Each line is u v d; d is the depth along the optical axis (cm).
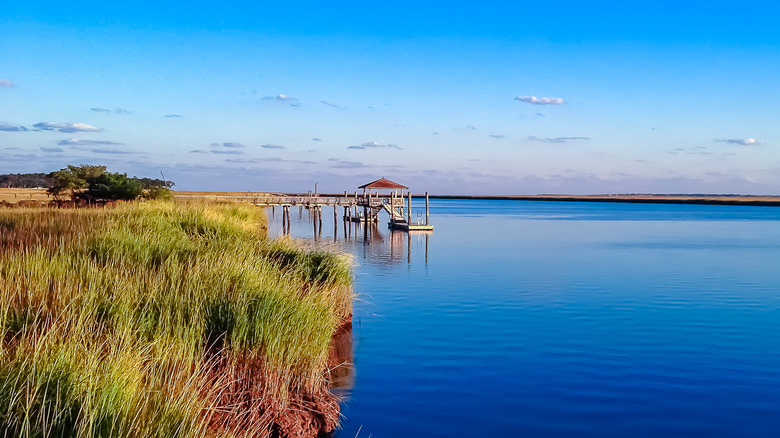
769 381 1084
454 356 1213
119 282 795
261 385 681
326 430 760
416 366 1138
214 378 645
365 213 5503
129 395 477
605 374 1116
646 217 9875
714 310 1753
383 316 1603
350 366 1123
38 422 409
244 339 707
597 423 886
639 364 1183
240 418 616
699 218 9556
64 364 478
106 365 505
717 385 1061
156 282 820
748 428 876
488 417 895
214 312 754
